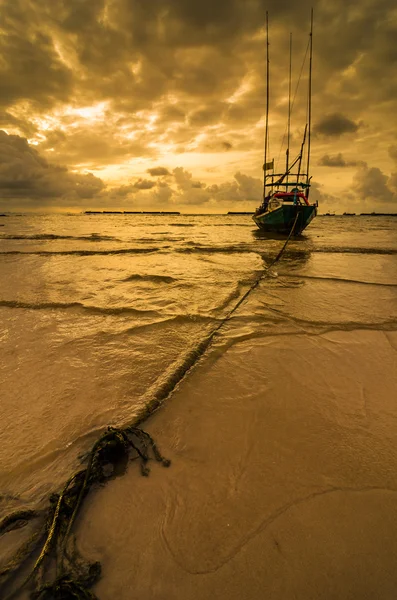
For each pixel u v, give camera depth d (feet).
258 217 70.90
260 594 4.24
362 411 8.39
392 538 4.99
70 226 122.62
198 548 4.86
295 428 7.72
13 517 5.26
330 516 5.37
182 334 13.97
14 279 25.38
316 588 4.30
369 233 90.48
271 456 6.80
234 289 22.54
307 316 16.37
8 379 10.00
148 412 8.36
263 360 11.46
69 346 12.63
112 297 20.01
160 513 5.46
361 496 5.76
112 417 8.15
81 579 4.35
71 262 35.35
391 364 11.14
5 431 7.55
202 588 4.33
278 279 26.32
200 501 5.71
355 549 4.82
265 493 5.86
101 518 5.34
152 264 34.42
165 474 6.31
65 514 5.33
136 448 6.67
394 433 7.50
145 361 11.35
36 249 47.24
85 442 7.23
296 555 4.74
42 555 4.69
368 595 4.21
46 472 6.35
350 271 30.30
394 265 34.12
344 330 14.39
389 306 18.31
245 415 8.27
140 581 4.41
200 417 8.21
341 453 6.86
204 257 40.68
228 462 6.64
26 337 13.50
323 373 10.48
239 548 4.85
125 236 76.48
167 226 135.33
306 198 63.36
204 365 11.08
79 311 17.07
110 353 12.01
